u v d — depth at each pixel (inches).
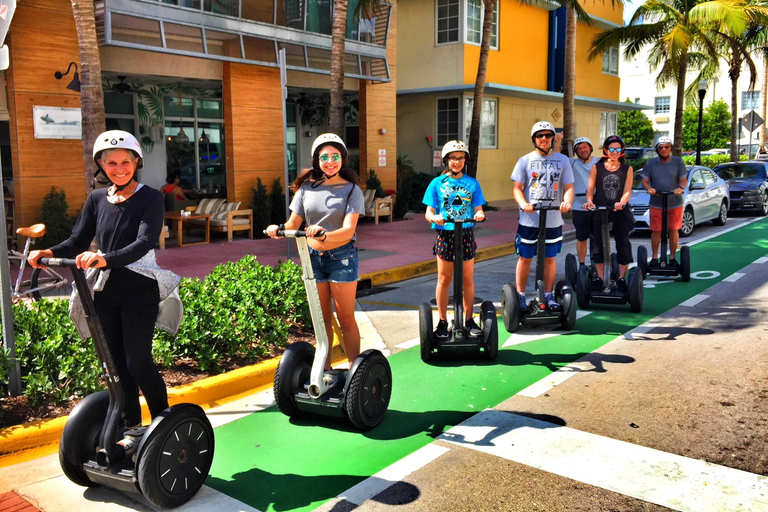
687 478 149.8
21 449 167.5
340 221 175.0
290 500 143.0
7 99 444.5
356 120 775.7
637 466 155.8
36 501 143.7
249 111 578.2
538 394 204.1
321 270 178.4
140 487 132.6
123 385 150.1
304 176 178.2
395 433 177.6
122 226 141.6
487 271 433.4
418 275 435.2
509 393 206.1
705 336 263.4
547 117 982.4
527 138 948.0
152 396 147.4
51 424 172.9
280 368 179.5
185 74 540.4
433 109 852.6
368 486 148.6
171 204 571.2
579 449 165.2
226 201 582.9
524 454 163.0
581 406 193.3
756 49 1181.1
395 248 507.2
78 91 462.6
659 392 203.0
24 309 232.2
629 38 861.2
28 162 444.1
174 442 136.8
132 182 144.6
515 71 906.1
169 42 502.3
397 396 205.8
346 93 741.9
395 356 249.3
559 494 143.8
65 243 144.2
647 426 178.1
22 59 436.1
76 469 140.4
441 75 839.1
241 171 576.7
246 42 561.6
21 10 432.8
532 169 260.4
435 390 210.4
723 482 147.8
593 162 333.4
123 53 500.4
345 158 176.2
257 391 214.8
